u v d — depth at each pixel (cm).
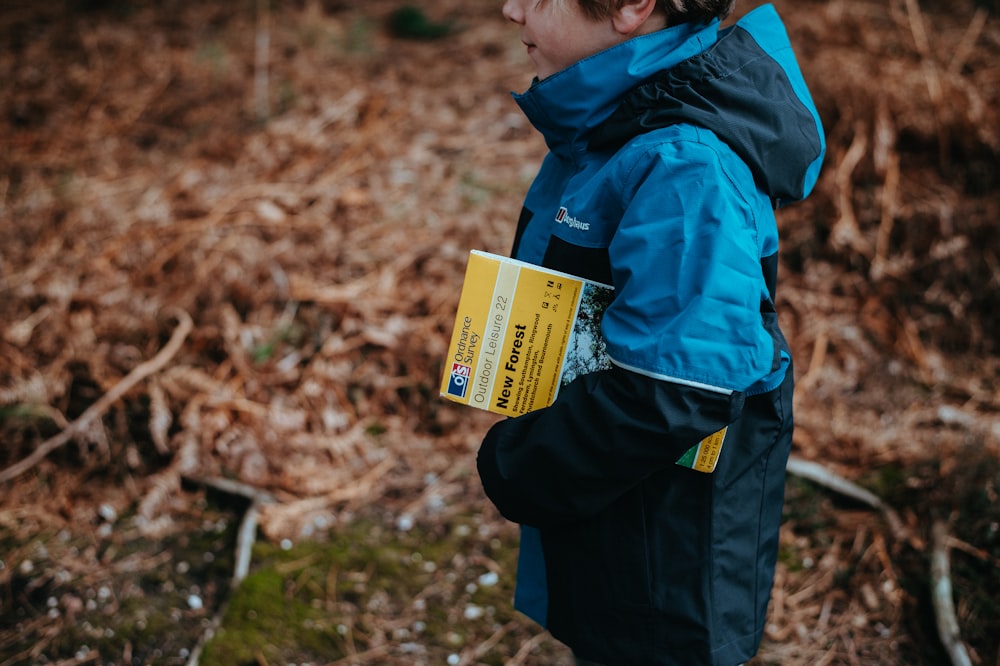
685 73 138
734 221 128
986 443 289
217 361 329
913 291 358
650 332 127
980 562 254
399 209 399
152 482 292
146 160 445
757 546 155
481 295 142
